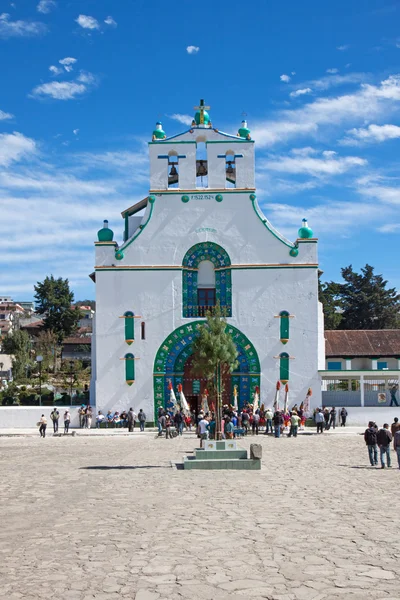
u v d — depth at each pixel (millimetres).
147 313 49969
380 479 22062
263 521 14930
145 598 9719
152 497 18562
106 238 50781
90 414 49500
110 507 17016
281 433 43906
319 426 44031
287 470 24719
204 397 46938
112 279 50281
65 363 88562
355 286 94375
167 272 50281
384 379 51781
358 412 48594
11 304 154875
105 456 30281
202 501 17797
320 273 58500
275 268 50375
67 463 27391
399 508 16516
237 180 51219
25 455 31000
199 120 52406
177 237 50656
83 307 145500
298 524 14562
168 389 49312
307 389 49594
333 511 16125
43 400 57875
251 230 50719
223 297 50406
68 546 12852
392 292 93625
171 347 49781
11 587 10328
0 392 61500
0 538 13633
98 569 11227
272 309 50125
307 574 10703
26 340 91250
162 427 44125
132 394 49469
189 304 50281
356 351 58750
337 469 24953
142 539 13312
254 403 48031
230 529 14102
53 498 18531
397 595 9648
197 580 10500
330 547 12430
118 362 49688
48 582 10562
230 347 30562
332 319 89000
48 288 102000
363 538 13156
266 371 49625
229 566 11227
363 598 9531
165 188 51062
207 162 51594
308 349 49781
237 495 18797
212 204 51000
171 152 51875
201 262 51094
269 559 11617
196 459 25812
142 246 50531
